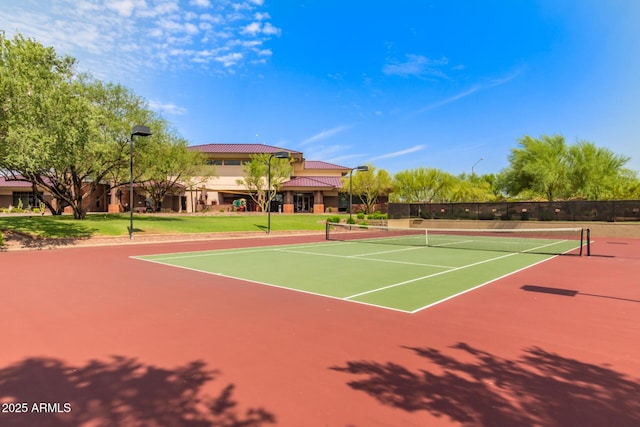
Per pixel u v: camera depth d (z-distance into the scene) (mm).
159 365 4672
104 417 3492
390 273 11844
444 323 6496
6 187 46969
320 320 6641
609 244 22938
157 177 35531
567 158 38250
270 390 4043
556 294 8859
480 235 31719
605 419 3506
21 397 3859
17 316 6758
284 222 35219
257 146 58625
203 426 3357
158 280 10422
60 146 18453
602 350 5273
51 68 20406
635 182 36906
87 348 5227
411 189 47219
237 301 8008
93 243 20516
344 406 3723
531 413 3607
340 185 54031
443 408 3695
